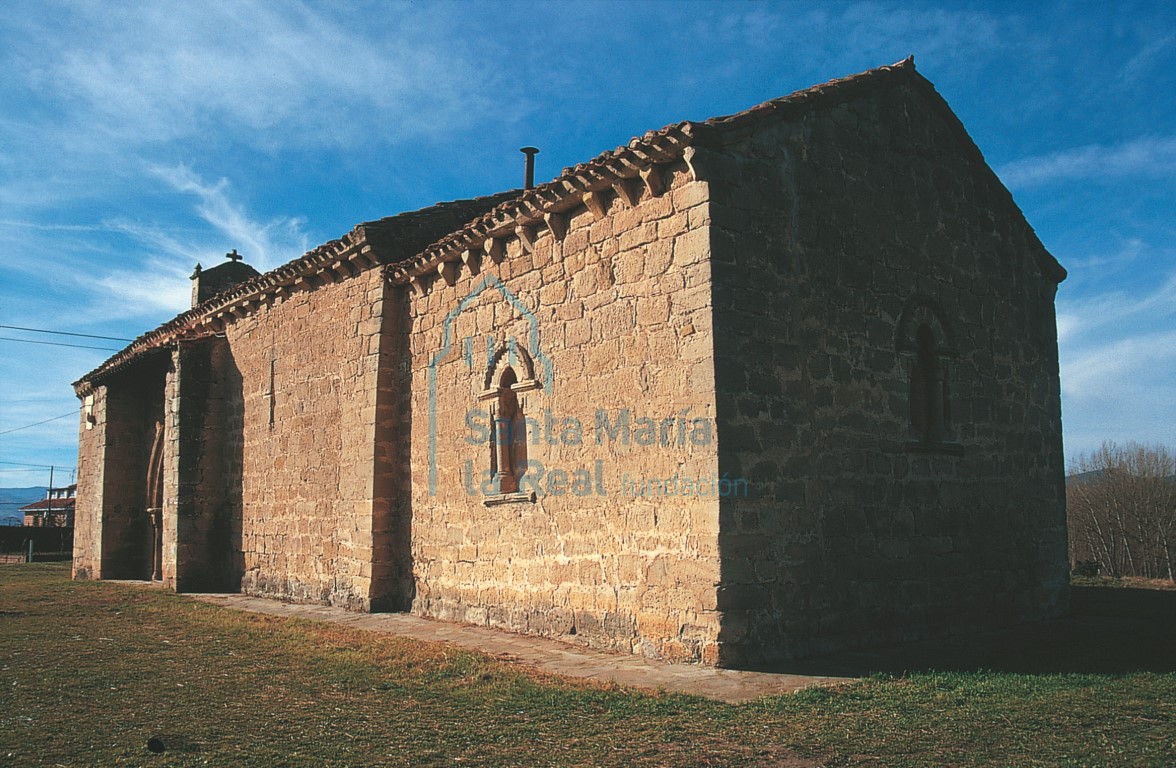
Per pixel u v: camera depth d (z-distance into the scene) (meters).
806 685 8.45
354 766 6.11
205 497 20.38
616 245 11.09
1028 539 13.33
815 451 10.47
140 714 7.62
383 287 15.66
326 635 12.05
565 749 6.45
